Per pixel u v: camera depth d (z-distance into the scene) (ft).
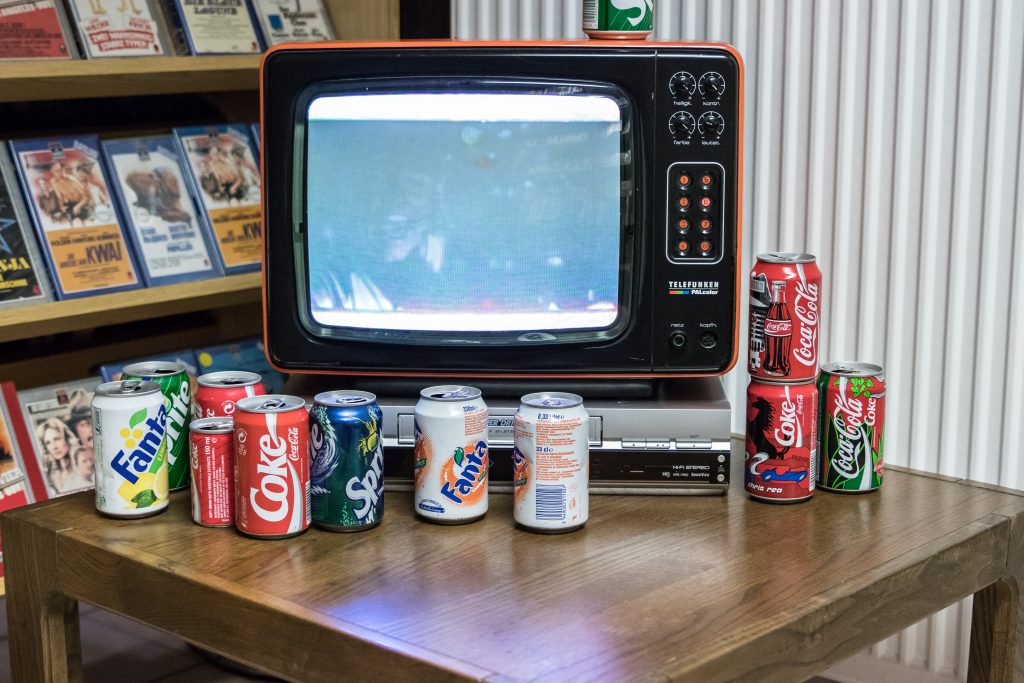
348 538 4.57
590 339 5.08
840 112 6.90
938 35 6.53
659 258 5.01
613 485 5.06
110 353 8.08
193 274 7.40
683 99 4.91
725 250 5.01
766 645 3.75
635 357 5.08
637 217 4.98
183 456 5.13
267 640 3.97
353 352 5.17
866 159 6.87
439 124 4.99
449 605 3.93
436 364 5.15
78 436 7.13
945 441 6.87
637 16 5.07
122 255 7.14
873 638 4.22
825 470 5.12
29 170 6.92
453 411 4.63
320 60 4.97
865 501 5.02
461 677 3.44
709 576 4.19
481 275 5.09
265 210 5.10
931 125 6.64
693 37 7.36
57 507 4.95
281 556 4.38
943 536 4.59
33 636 4.86
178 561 4.33
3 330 7.17
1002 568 4.84
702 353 5.08
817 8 6.88
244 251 7.64
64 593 4.68
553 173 5.00
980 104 6.51
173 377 5.06
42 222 6.89
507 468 5.04
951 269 6.71
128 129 7.96
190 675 7.02
